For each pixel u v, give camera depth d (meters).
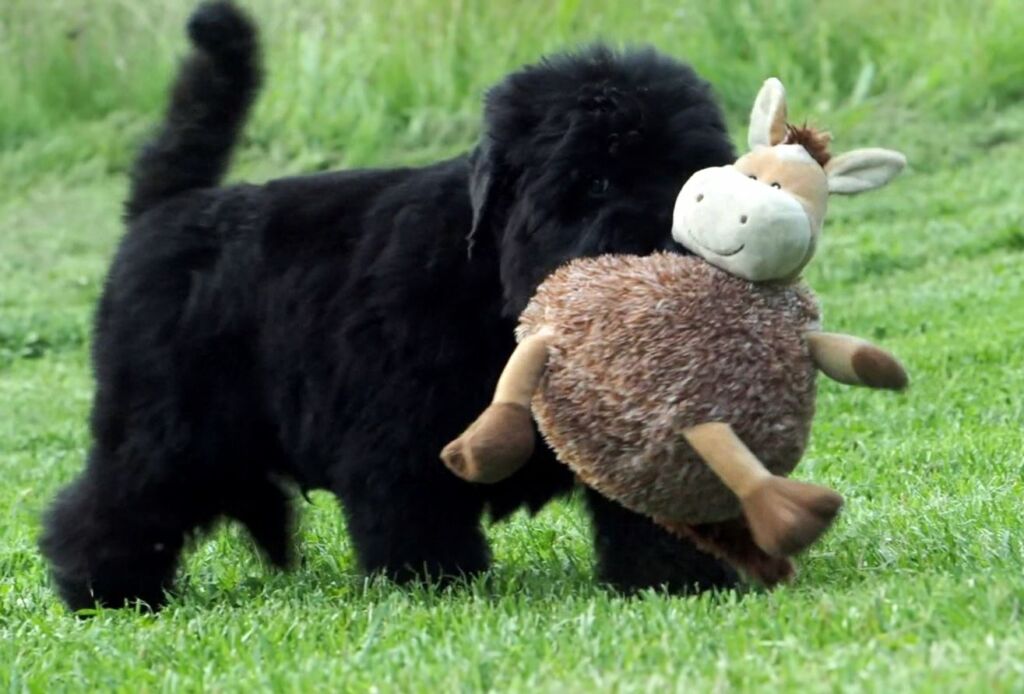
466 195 9.28
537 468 9.11
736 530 8.38
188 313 10.00
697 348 7.61
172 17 33.16
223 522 10.73
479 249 9.02
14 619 9.98
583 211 8.44
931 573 8.42
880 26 30.39
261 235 9.88
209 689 7.51
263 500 10.72
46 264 27.09
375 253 9.38
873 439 14.80
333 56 30.94
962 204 25.19
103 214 29.44
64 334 23.58
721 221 7.61
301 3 31.81
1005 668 6.25
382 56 30.86
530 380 7.84
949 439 13.94
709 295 7.68
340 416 9.41
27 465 16.86
